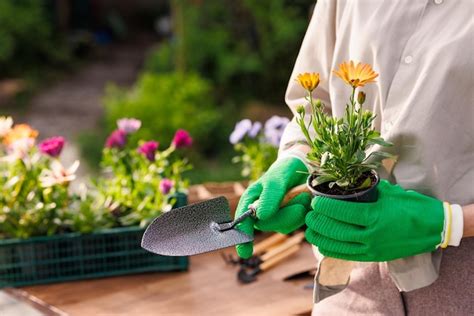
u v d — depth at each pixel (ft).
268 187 3.69
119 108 19.11
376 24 3.81
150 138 17.87
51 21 35.65
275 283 5.56
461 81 3.55
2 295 11.20
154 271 5.90
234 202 6.43
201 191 6.77
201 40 21.86
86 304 5.35
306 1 20.94
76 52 35.09
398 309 4.01
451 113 3.59
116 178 6.32
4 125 6.31
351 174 3.45
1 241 5.71
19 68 30.48
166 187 5.95
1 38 29.37
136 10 43.96
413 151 3.67
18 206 6.01
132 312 5.18
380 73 3.77
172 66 23.80
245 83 21.63
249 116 20.97
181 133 6.44
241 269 5.69
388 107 3.77
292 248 6.00
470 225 3.45
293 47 20.81
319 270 3.93
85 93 28.76
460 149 3.65
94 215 5.94
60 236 5.78
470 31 3.53
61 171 5.98
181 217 3.56
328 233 3.45
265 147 6.95
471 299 3.72
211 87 21.16
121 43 40.14
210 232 3.57
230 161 18.81
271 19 20.90
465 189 3.68
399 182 3.73
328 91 4.36
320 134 3.51
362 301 4.15
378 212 3.40
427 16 3.70
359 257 3.49
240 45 21.79
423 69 3.63
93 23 41.63
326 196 3.42
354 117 3.42
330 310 4.32
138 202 6.15
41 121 24.61
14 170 6.14
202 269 5.90
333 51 4.25
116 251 5.90
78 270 5.85
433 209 3.47
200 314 5.11
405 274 3.70
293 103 4.46
